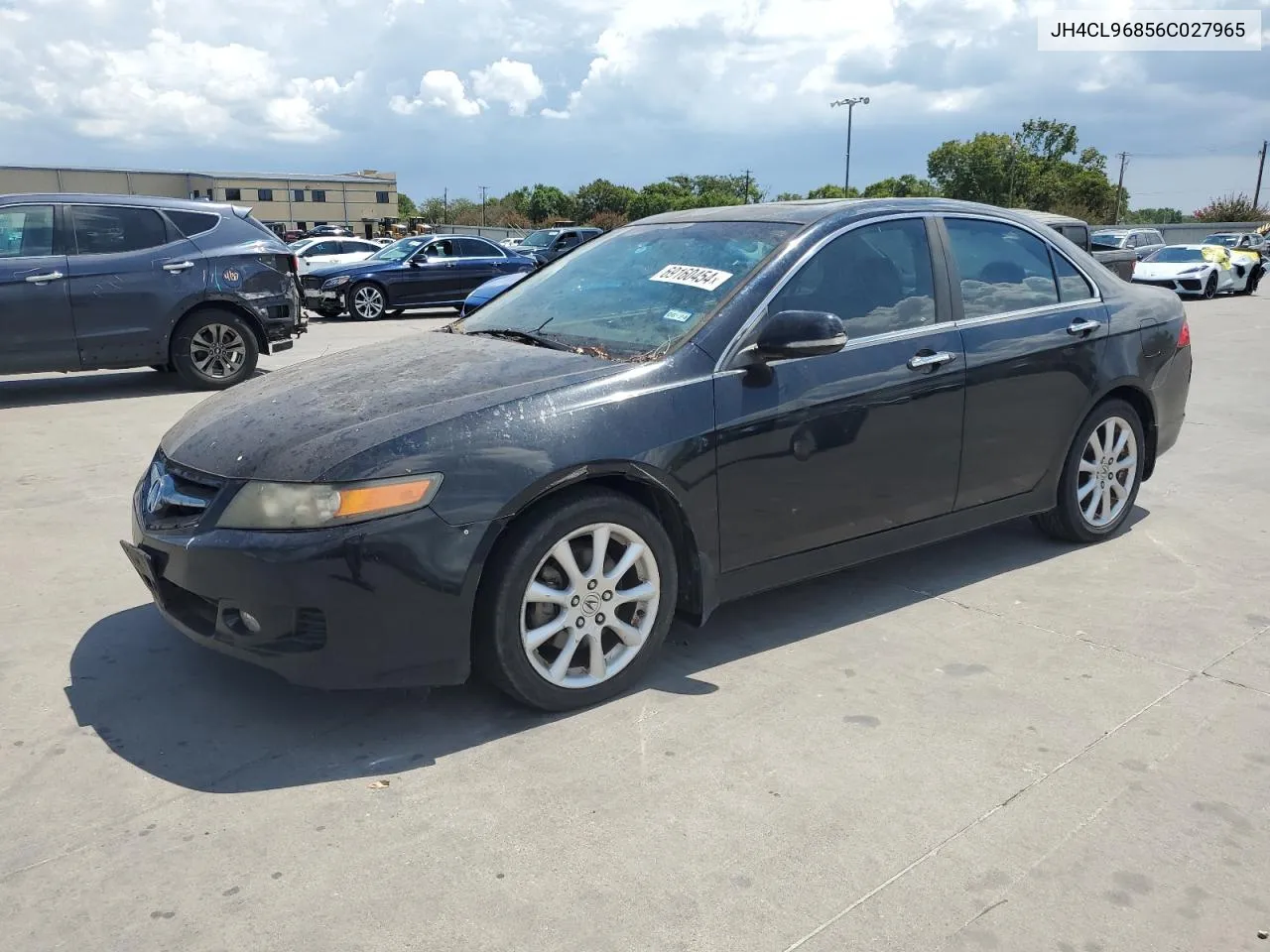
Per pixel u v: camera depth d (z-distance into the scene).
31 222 8.70
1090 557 4.73
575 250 4.57
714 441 3.38
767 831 2.61
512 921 2.27
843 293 3.81
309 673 2.91
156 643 3.79
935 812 2.69
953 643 3.78
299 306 10.20
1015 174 76.81
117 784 2.84
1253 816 2.68
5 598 4.23
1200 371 10.60
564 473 3.07
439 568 2.92
